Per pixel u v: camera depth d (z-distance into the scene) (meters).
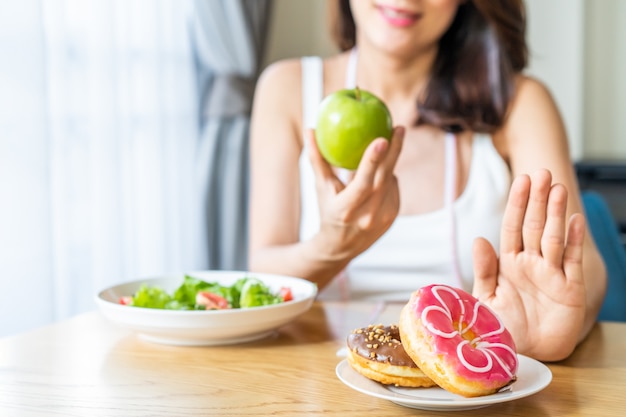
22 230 1.74
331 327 1.05
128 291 1.09
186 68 2.43
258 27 2.63
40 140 1.75
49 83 1.86
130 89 2.14
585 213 1.56
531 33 3.12
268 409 0.79
